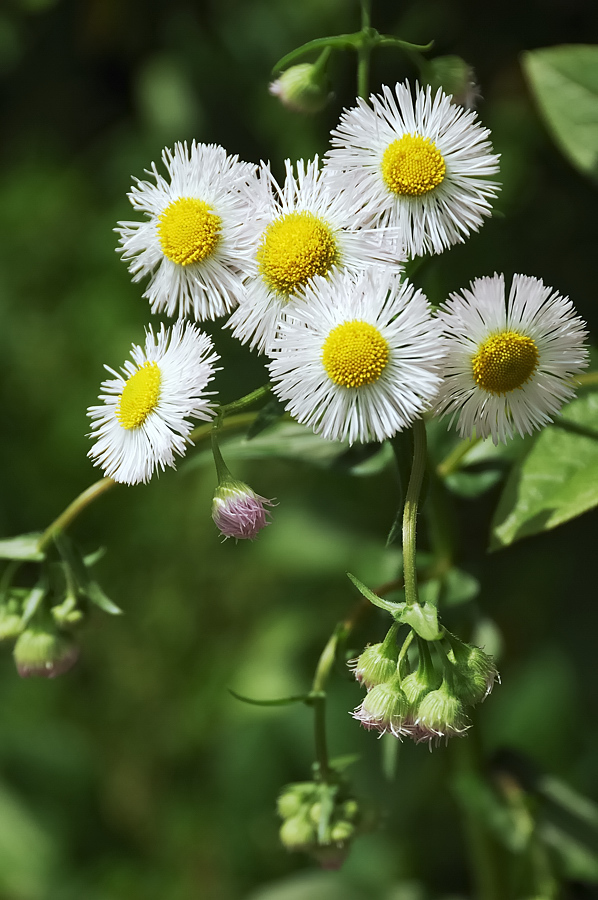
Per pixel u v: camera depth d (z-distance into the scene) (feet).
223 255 0.89
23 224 2.11
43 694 1.86
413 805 1.44
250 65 1.66
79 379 2.02
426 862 1.48
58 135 2.15
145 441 0.88
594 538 1.57
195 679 1.85
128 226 0.91
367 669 0.87
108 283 2.02
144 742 1.83
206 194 0.89
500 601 1.60
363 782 1.37
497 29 1.50
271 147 1.62
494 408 0.87
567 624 1.55
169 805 1.73
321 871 1.36
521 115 1.52
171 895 1.62
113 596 1.94
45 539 1.00
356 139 0.87
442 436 1.06
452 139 0.87
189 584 1.90
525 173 1.53
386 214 0.87
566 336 0.86
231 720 1.65
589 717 1.49
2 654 1.88
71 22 1.81
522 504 0.97
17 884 1.56
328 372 0.85
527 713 1.49
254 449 1.01
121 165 2.00
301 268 0.87
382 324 0.85
